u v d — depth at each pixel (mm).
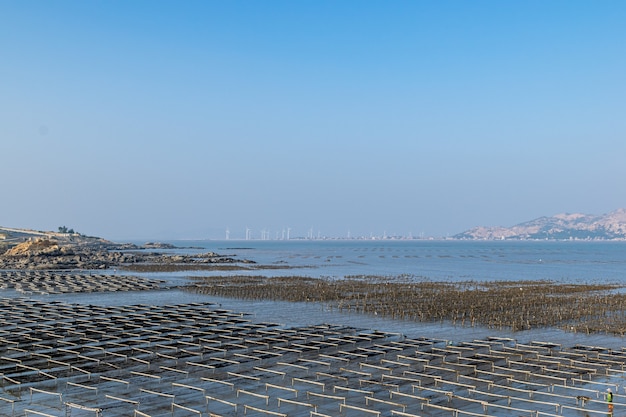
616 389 45281
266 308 93938
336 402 41500
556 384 46656
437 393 43875
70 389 44156
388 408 40250
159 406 40188
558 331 74250
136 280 138250
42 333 68000
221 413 38781
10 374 48250
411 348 60406
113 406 40000
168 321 77812
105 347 59844
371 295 110812
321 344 61688
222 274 168500
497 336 70125
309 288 122250
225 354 56750
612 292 122188
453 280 153750
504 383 46844
